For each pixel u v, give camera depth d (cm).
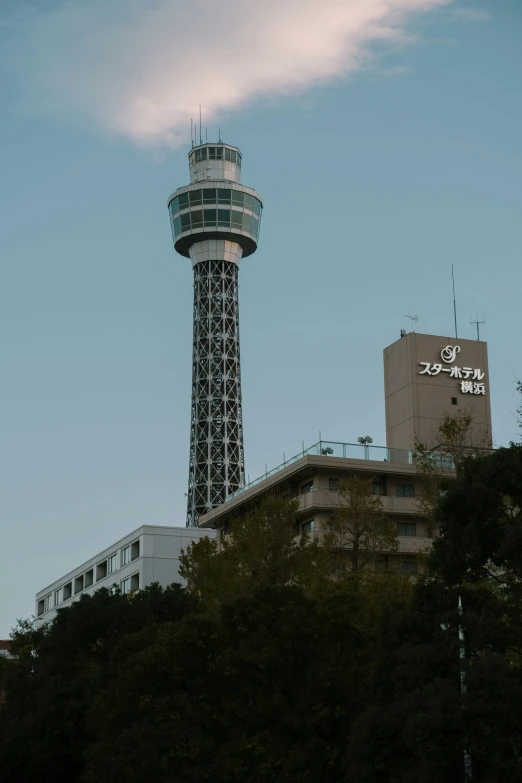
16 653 9212
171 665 5403
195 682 5428
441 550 5244
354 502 7462
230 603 5509
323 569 6806
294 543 6988
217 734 5416
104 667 6994
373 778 4588
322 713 5128
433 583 5162
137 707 5516
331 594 5831
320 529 10075
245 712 5306
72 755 6875
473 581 5247
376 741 4628
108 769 5569
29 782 6906
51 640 7412
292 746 5156
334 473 10544
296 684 5372
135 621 7169
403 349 12231
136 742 5369
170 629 5547
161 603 7269
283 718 5281
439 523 5569
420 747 4388
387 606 5147
